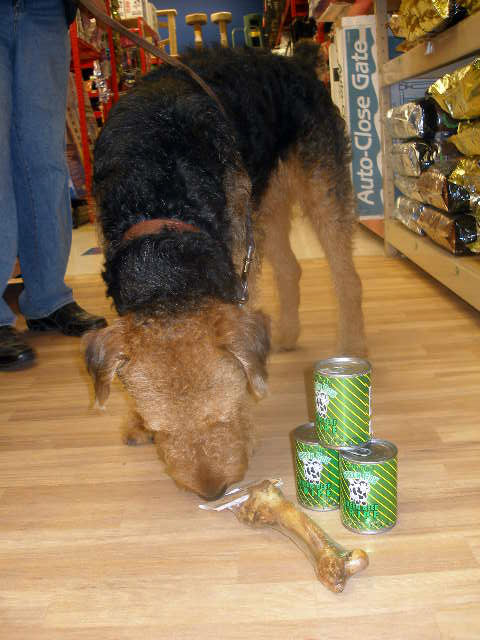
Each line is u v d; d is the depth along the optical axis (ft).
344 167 8.52
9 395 7.88
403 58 11.40
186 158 5.71
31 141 9.04
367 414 4.75
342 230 8.33
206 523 4.91
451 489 5.06
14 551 4.69
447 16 8.57
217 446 4.37
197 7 47.96
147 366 4.31
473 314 9.66
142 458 6.06
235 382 4.48
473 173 8.73
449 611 3.77
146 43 6.43
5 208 8.52
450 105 8.83
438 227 10.30
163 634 3.76
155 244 5.12
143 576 4.31
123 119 6.01
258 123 7.28
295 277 8.60
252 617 3.84
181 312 4.68
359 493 4.50
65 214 10.05
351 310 8.21
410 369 7.68
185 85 6.53
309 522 4.33
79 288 13.24
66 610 4.03
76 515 5.13
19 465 6.04
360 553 4.03
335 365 4.98
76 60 19.89
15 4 8.38
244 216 6.43
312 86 8.23
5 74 8.45
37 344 10.00
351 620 3.76
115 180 5.63
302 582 4.13
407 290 11.29
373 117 16.30
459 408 6.52
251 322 4.67
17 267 13.99
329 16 17.97
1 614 4.03
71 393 7.82
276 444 6.12
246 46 8.23
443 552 4.31
